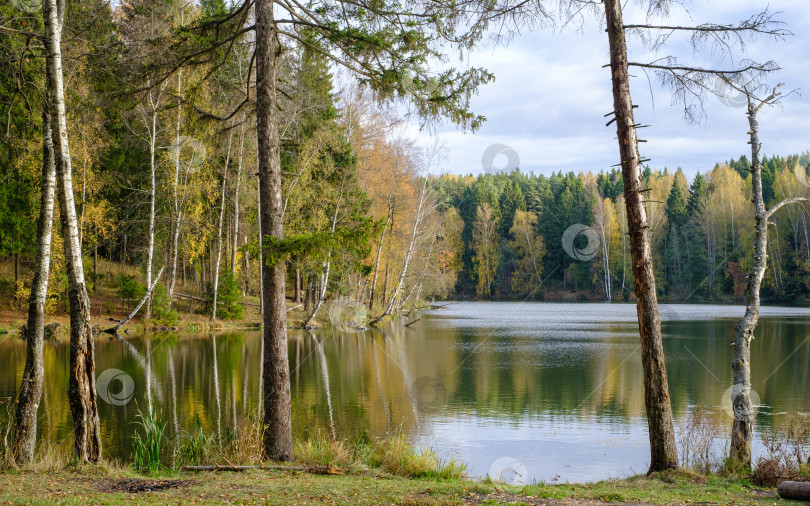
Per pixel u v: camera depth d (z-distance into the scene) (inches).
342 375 740.0
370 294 1664.6
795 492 255.1
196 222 1181.1
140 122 1081.4
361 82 397.4
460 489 270.7
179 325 1190.3
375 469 327.9
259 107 362.9
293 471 316.2
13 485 267.3
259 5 364.2
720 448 393.4
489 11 339.3
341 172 1250.6
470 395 620.1
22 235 1155.3
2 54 366.6
